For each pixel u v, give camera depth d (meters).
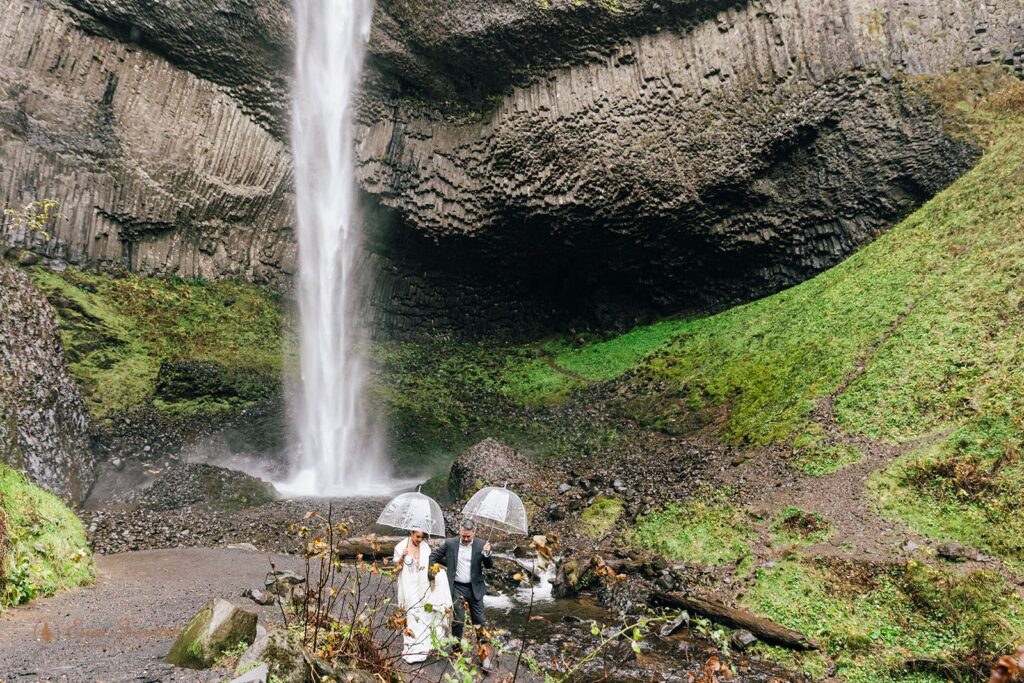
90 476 13.56
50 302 16.88
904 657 7.20
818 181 18.33
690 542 10.27
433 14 18.89
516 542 11.61
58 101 17.75
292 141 20.55
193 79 19.36
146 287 19.11
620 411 17.59
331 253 21.39
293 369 19.75
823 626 7.93
